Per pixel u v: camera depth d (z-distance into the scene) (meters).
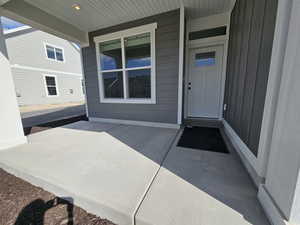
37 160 1.97
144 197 1.24
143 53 3.60
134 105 3.92
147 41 3.51
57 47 10.84
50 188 1.49
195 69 3.82
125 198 1.23
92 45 4.18
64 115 6.12
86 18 3.43
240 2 2.38
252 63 1.72
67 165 1.83
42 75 10.01
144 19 3.37
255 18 1.68
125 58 3.81
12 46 8.39
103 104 4.39
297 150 0.80
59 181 1.49
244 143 1.85
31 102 9.48
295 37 0.87
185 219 1.03
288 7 0.98
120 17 3.36
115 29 3.75
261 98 1.39
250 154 1.60
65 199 1.39
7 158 2.05
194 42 3.62
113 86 4.21
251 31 1.80
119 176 1.57
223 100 3.61
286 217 0.88
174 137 2.85
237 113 2.28
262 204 1.13
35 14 3.00
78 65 12.90
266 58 1.33
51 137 3.00
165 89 3.44
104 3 2.85
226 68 3.44
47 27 3.23
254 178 1.42
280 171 0.96
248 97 1.79
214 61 3.62
